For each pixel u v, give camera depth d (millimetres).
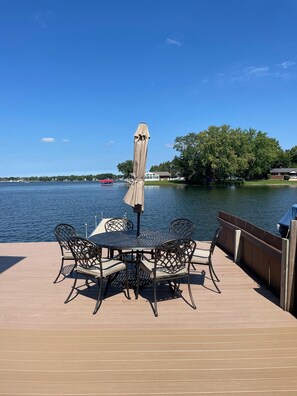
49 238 12648
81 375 1920
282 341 2336
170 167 92125
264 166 60500
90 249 3041
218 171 53750
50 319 2752
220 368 1988
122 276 4043
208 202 27422
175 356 2131
